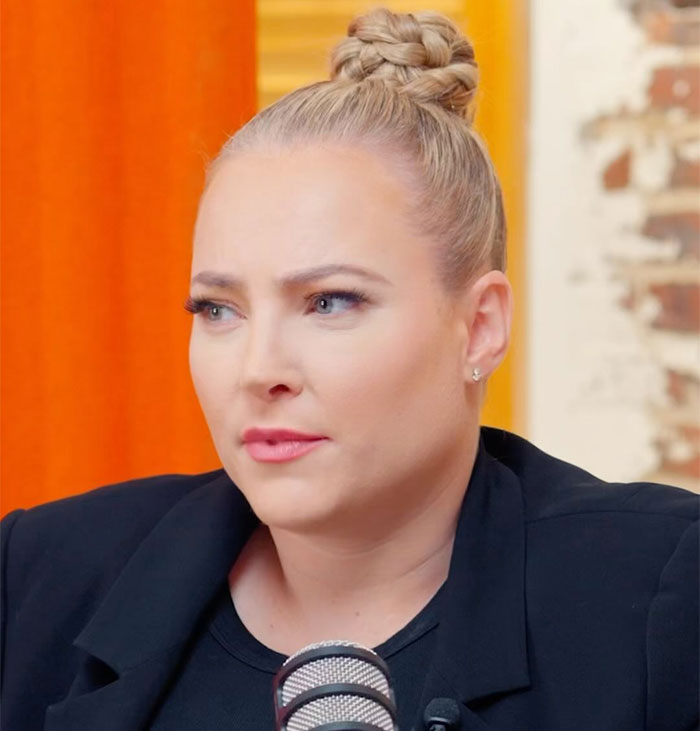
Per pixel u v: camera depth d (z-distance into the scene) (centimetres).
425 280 384
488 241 407
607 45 759
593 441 783
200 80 588
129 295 610
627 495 416
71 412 609
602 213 771
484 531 412
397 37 427
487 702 384
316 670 333
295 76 636
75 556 480
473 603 396
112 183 603
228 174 397
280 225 378
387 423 378
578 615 390
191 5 584
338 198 379
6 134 599
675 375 774
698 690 375
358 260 374
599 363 780
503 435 459
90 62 595
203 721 411
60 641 466
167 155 596
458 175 400
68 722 421
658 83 759
